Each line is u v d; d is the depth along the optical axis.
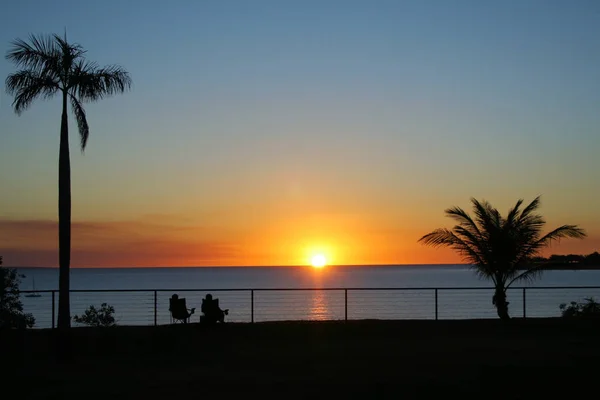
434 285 89.44
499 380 14.23
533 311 45.38
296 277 159.00
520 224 26.14
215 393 13.00
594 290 68.81
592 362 16.19
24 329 20.95
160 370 15.61
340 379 14.32
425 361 16.50
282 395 12.88
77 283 116.69
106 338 19.55
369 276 155.12
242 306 54.25
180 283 114.88
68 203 18.11
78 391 13.20
